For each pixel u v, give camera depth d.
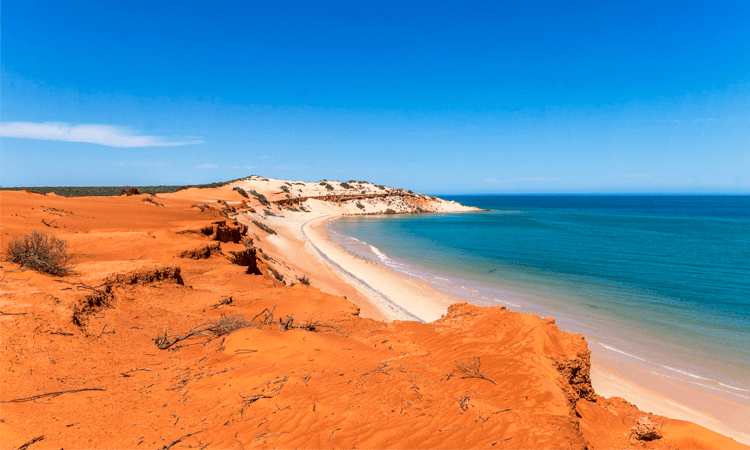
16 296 6.93
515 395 5.12
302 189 122.44
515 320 7.87
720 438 5.76
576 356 6.86
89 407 4.67
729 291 25.02
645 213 123.06
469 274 30.56
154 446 4.03
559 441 3.89
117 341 7.02
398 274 30.23
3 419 4.06
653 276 29.72
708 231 63.38
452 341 7.63
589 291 25.11
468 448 3.86
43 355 5.61
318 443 4.14
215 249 17.31
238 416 4.79
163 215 27.56
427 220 93.44
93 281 8.98
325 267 31.39
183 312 9.42
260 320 9.84
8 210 18.47
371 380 5.86
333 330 9.70
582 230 66.56
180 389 5.56
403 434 4.25
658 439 5.83
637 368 14.12
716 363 14.56
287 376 5.92
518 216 109.56
